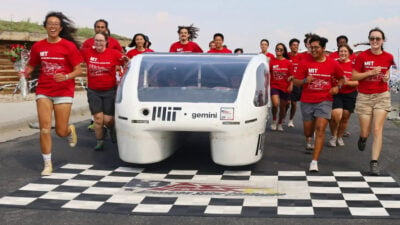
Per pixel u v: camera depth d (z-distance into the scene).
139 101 6.20
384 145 8.38
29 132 9.66
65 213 4.61
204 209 4.70
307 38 9.48
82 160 7.08
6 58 16.59
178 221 4.38
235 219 4.42
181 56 7.12
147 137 6.12
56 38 5.96
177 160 7.05
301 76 6.61
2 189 5.45
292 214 4.55
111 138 8.38
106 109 7.75
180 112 6.02
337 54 8.80
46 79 6.00
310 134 7.63
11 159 7.12
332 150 7.98
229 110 6.00
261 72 6.75
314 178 6.02
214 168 6.57
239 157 6.11
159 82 6.47
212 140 6.12
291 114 10.78
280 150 8.00
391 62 6.15
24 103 13.71
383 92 6.22
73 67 6.00
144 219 4.44
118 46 8.83
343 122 8.31
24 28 19.61
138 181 5.84
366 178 6.00
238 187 5.57
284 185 5.66
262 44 10.88
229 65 6.71
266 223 4.32
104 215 4.55
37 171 6.37
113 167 6.62
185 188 5.51
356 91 8.22
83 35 22.31
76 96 17.08
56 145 8.23
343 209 4.69
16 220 4.42
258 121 6.20
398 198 5.06
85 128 10.34
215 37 10.20
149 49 9.27
